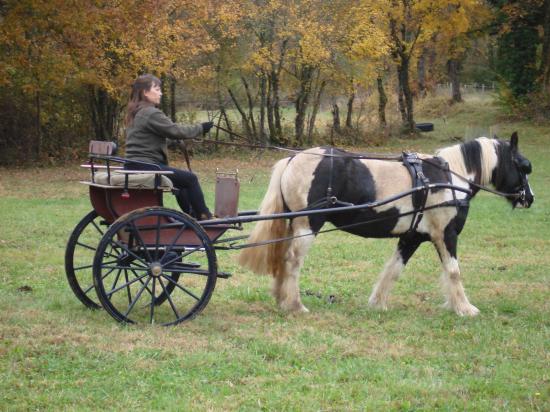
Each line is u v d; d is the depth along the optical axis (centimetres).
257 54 3077
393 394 574
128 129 790
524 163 902
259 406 543
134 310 820
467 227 1500
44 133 3031
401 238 870
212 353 660
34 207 1695
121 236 761
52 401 546
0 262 1079
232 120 3581
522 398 575
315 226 818
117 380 590
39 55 2552
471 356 680
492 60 5909
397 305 889
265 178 2431
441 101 5072
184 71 2847
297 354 669
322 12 3262
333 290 961
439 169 855
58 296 873
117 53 2673
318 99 3484
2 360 630
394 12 3569
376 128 3697
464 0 3616
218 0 2941
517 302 905
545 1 4122
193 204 785
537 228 1493
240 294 911
